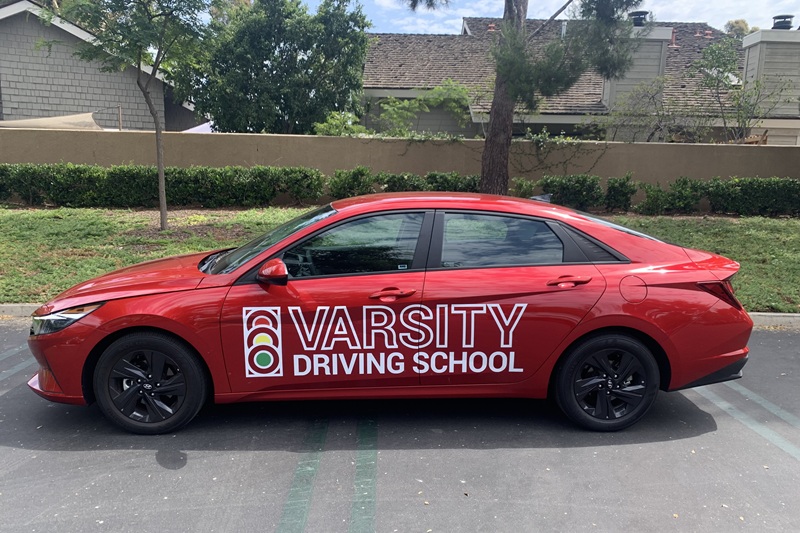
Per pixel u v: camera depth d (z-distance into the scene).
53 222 10.67
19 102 17.08
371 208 4.04
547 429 4.14
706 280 4.01
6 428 4.10
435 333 3.87
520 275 3.92
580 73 9.97
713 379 4.07
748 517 3.12
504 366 3.93
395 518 3.08
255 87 17.64
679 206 13.05
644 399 4.03
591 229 4.10
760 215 13.12
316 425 4.18
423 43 21.55
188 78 17.56
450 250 3.99
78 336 3.82
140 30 8.81
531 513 3.13
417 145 14.15
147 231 10.28
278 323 3.81
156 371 3.90
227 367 3.86
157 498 3.24
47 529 2.96
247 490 3.33
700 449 3.88
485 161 11.70
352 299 3.82
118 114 18.05
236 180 13.00
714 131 17.16
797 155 13.89
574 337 3.92
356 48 18.34
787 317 6.91
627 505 3.22
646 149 14.02
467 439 3.98
